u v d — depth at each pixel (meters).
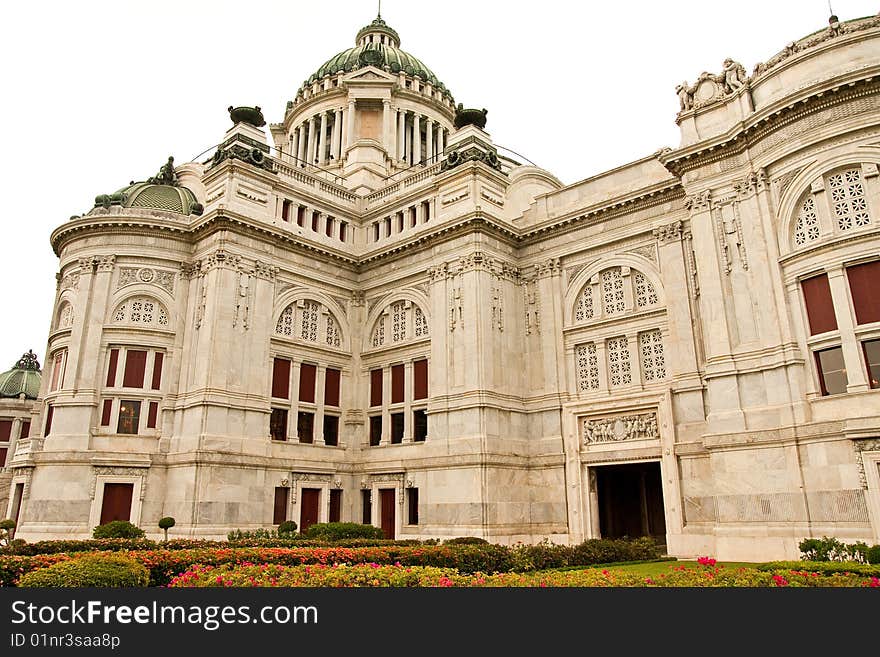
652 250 36.19
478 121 43.44
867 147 26.27
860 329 25.52
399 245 42.28
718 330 29.56
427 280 41.19
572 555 25.47
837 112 27.00
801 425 26.12
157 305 39.38
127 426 37.12
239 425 36.44
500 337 38.50
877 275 25.64
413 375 40.69
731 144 30.52
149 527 35.19
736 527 27.16
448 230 39.81
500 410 36.88
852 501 24.31
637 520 39.88
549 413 37.78
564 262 39.78
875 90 26.28
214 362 36.28
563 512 35.84
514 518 35.59
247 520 35.31
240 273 38.72
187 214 42.22
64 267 40.97
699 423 32.06
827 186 27.30
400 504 38.09
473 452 35.12
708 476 31.19
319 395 41.38
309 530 32.56
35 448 37.75
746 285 29.20
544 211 41.72
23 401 65.12
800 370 26.80
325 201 44.91
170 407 37.62
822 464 25.31
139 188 43.47
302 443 39.75
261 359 38.47
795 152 28.11
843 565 17.28
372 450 41.19
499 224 39.69
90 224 39.59
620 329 36.44
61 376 38.56
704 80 33.00
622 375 36.12
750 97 30.56
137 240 39.75
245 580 13.46
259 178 41.03
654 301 35.69
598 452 35.50
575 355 38.12
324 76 64.44
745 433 27.55
